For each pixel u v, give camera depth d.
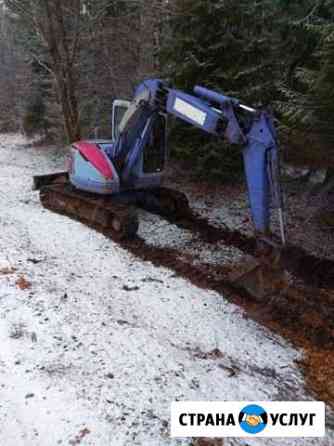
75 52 11.98
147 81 6.57
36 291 4.79
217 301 5.16
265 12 8.61
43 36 11.62
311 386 3.77
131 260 6.23
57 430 2.84
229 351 4.17
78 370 3.46
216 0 8.43
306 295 5.27
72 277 5.40
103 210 7.15
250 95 8.56
